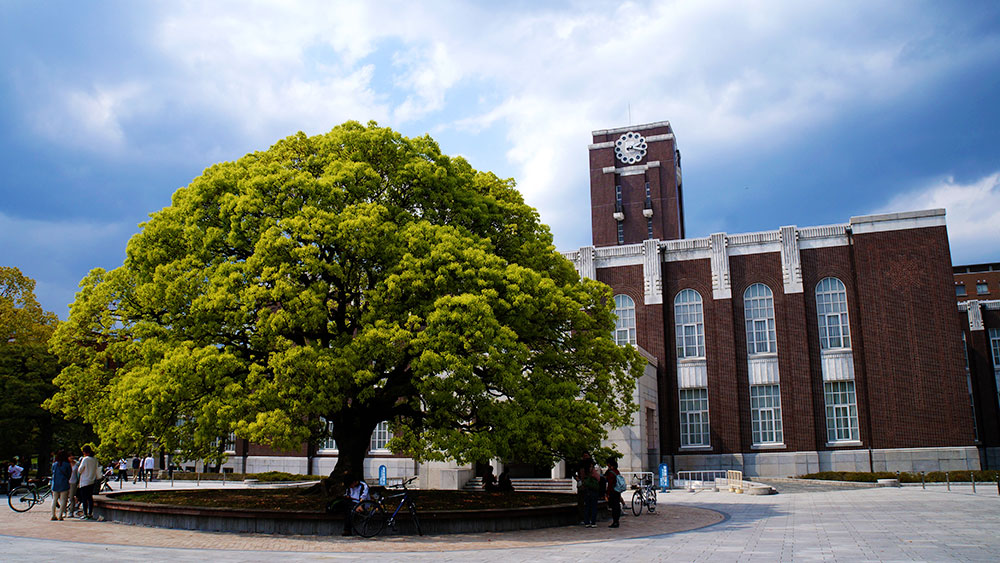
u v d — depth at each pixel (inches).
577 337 977.5
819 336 1838.1
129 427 784.9
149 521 808.3
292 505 856.3
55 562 529.0
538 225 1105.4
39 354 1574.8
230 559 566.3
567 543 686.5
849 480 1635.1
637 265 2009.1
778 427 1834.4
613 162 3221.0
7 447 1533.0
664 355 1924.2
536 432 827.4
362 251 830.5
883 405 1750.7
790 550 614.9
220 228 895.1
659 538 719.7
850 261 1845.5
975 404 2183.8
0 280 1802.4
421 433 941.8
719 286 1924.2
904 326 1765.5
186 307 864.3
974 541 652.7
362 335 805.9
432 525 764.0
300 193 878.4
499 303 833.5
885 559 554.9
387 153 968.9
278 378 777.6
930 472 1627.7
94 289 924.0
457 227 953.5
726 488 1505.9
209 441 826.8
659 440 1870.1
